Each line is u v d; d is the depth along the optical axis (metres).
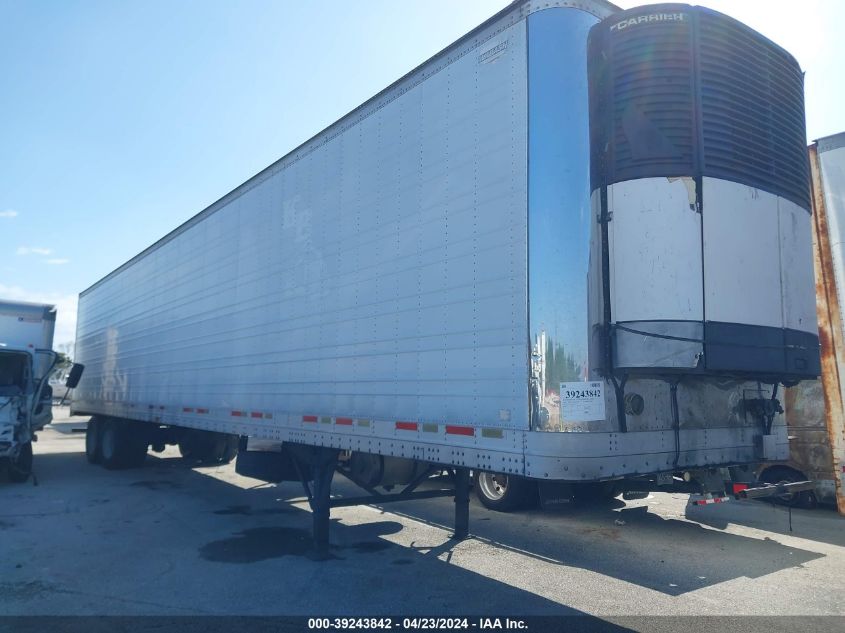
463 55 4.73
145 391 10.98
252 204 7.76
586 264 4.03
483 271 4.31
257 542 6.60
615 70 4.34
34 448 16.89
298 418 6.36
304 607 4.68
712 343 4.07
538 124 4.09
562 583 5.23
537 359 3.85
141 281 11.74
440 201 4.79
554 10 4.24
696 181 4.18
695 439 4.54
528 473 3.80
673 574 5.49
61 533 7.00
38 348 11.82
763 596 4.92
